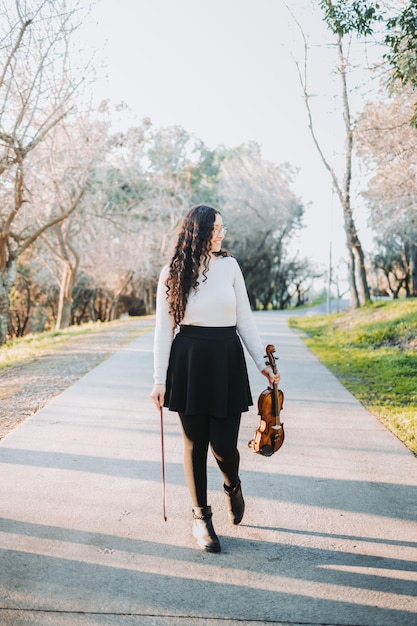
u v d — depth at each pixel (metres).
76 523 3.70
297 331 17.17
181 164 37.41
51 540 3.47
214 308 3.24
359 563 3.25
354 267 21.55
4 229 17.97
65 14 14.75
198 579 3.07
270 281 56.97
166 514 3.84
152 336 15.52
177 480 4.46
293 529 3.66
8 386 8.27
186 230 3.27
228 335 3.29
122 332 17.09
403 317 14.72
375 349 11.94
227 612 2.79
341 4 7.93
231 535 3.57
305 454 5.14
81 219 28.67
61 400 7.23
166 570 3.16
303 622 2.72
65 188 22.81
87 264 34.72
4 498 4.08
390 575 3.13
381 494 4.23
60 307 28.61
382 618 2.75
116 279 41.16
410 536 3.58
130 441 5.48
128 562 3.23
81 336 16.14
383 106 16.33
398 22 7.80
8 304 18.62
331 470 4.74
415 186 15.38
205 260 3.24
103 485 4.34
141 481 4.43
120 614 2.77
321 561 3.27
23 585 3.00
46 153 20.36
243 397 3.30
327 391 7.87
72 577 3.08
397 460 4.99
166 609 2.81
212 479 4.49
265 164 46.72
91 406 6.91
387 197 18.20
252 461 4.96
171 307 3.26
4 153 15.73
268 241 50.53
